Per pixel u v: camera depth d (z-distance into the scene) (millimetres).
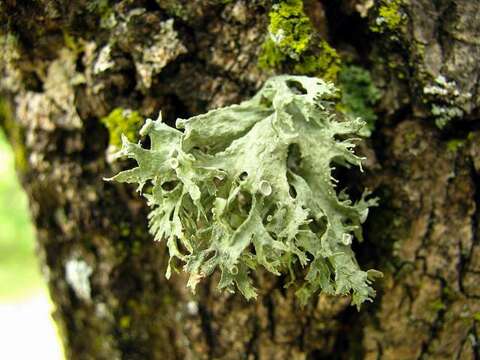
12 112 176
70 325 191
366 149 149
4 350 427
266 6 144
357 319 164
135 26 147
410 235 153
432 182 149
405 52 144
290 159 137
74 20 150
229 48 148
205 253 131
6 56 159
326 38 151
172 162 129
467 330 155
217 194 135
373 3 143
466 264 152
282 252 135
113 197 168
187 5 146
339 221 136
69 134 166
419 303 156
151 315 180
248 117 140
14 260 562
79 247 178
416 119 147
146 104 154
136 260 174
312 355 168
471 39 142
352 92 149
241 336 167
